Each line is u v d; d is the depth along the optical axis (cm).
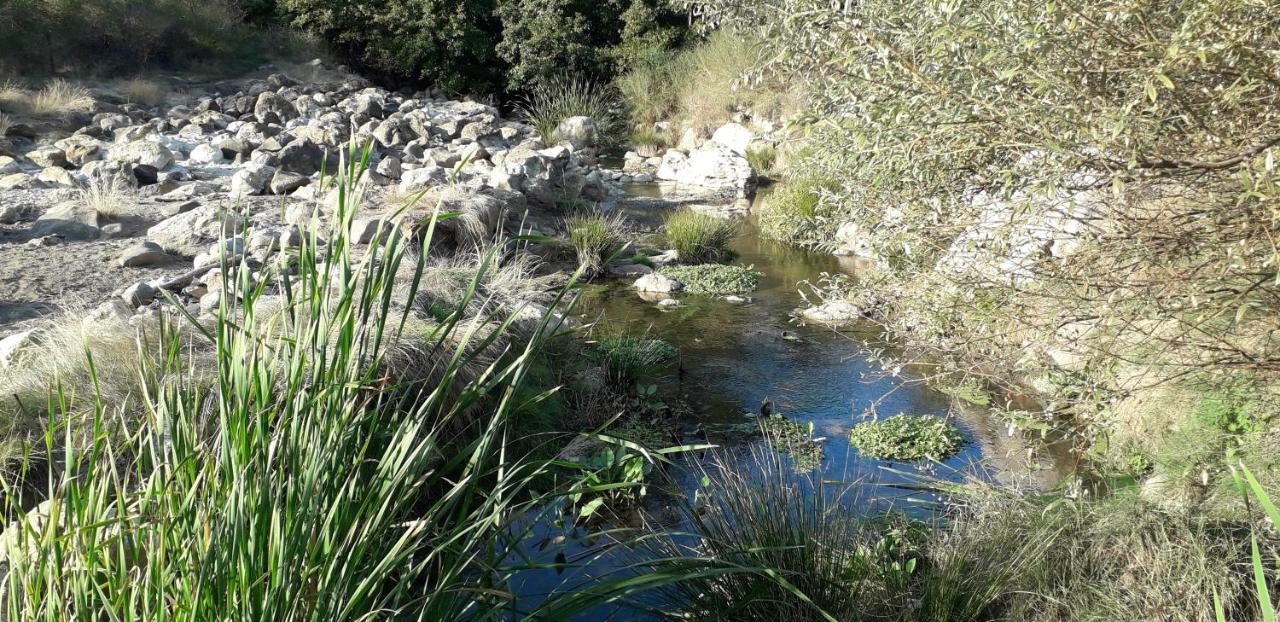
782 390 615
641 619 338
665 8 2205
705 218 1096
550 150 1324
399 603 247
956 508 393
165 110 1573
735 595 321
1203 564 298
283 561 196
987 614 328
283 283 228
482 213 928
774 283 920
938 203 315
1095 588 311
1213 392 361
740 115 1719
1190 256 283
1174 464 370
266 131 1409
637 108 1947
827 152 336
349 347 218
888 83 279
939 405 575
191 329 460
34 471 349
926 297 334
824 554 329
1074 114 249
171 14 1894
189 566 193
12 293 639
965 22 260
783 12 311
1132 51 241
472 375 472
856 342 716
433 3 2262
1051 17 243
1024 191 267
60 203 871
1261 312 301
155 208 924
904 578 336
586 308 813
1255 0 224
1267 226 251
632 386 618
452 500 241
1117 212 280
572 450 497
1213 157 262
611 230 1035
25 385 403
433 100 2250
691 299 855
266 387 211
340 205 214
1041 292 299
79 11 1723
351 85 2070
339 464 218
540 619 245
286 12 2302
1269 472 326
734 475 410
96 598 197
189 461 203
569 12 2286
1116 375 312
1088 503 359
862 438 524
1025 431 515
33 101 1388
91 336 441
